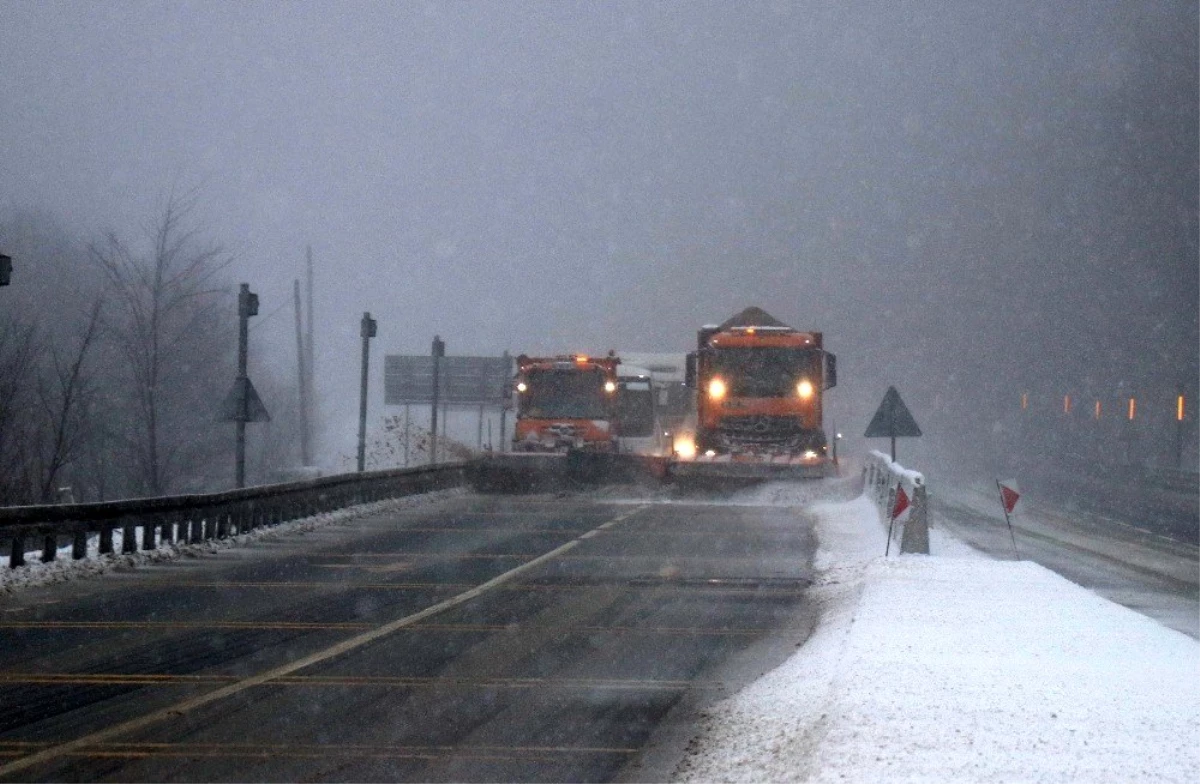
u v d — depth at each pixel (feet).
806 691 136.87
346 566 273.95
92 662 164.55
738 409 469.16
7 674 156.76
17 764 114.93
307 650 173.06
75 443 522.06
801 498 444.55
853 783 92.17
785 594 228.43
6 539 245.65
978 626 168.14
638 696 145.18
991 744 103.76
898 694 123.13
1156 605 233.35
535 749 121.80
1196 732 108.27
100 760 116.57
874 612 180.04
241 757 118.01
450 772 113.60
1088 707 117.80
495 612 207.31
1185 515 494.59
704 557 285.64
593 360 513.86
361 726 130.31
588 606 214.07
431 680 153.58
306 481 374.02
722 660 166.71
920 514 268.82
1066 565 306.55
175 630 190.19
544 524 372.58
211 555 297.12
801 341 471.21
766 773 105.50
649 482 463.42
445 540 328.49
